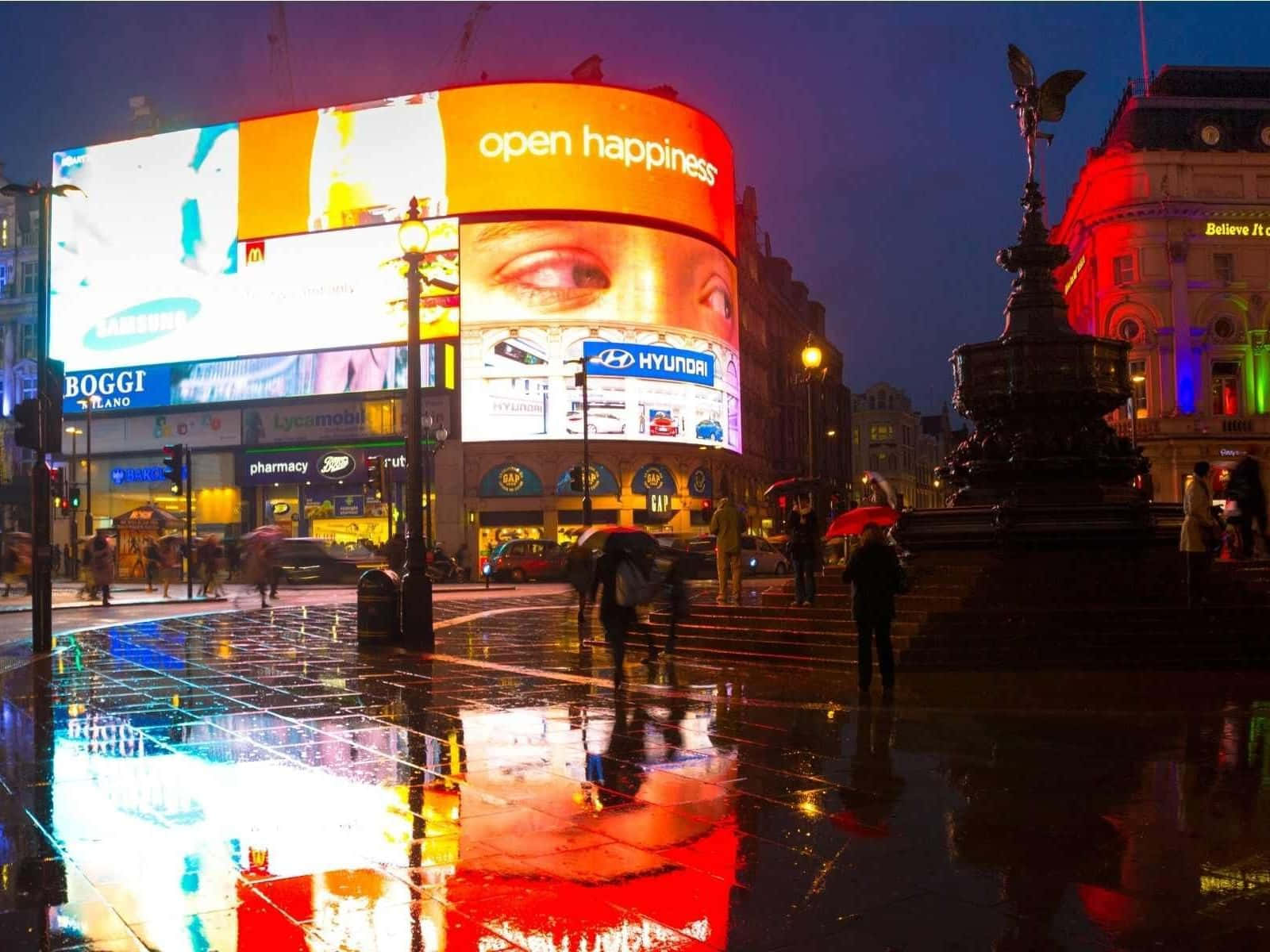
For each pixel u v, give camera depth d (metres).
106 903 4.46
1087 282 54.84
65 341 56.25
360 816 5.80
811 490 21.83
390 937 4.09
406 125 50.81
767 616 14.02
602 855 5.11
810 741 7.83
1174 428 50.06
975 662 11.44
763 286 69.44
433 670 12.31
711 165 53.88
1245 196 51.53
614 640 10.75
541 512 48.72
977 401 14.68
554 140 49.44
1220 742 7.60
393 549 34.12
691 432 51.34
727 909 4.38
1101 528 13.30
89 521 47.78
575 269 49.16
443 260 48.88
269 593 30.09
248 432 52.88
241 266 53.00
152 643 15.46
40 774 6.81
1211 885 4.65
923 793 6.25
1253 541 15.84
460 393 48.88
